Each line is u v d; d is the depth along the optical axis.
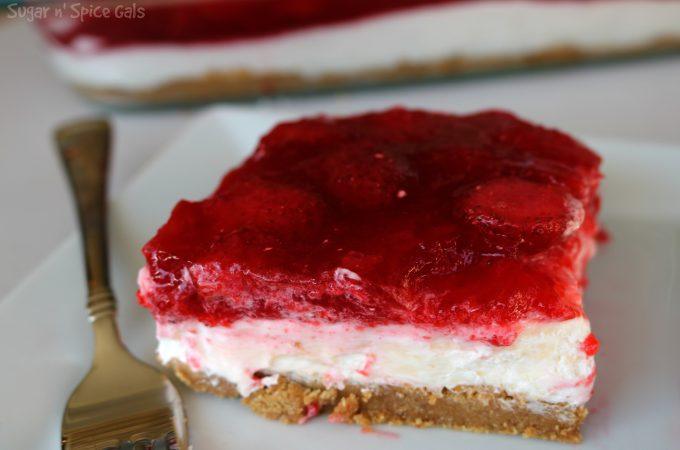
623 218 0.28
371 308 0.22
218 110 0.31
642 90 0.35
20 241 0.30
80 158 0.30
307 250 0.22
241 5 0.33
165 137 0.34
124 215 0.28
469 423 0.23
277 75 0.35
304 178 0.24
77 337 0.25
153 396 0.23
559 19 0.34
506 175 0.23
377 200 0.23
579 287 0.23
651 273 0.27
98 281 0.26
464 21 0.34
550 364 0.22
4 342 0.25
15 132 0.35
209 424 0.24
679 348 0.25
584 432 0.23
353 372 0.23
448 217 0.23
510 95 0.35
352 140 0.25
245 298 0.22
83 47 0.34
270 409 0.24
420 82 0.36
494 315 0.22
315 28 0.34
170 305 0.23
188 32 0.33
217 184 0.29
